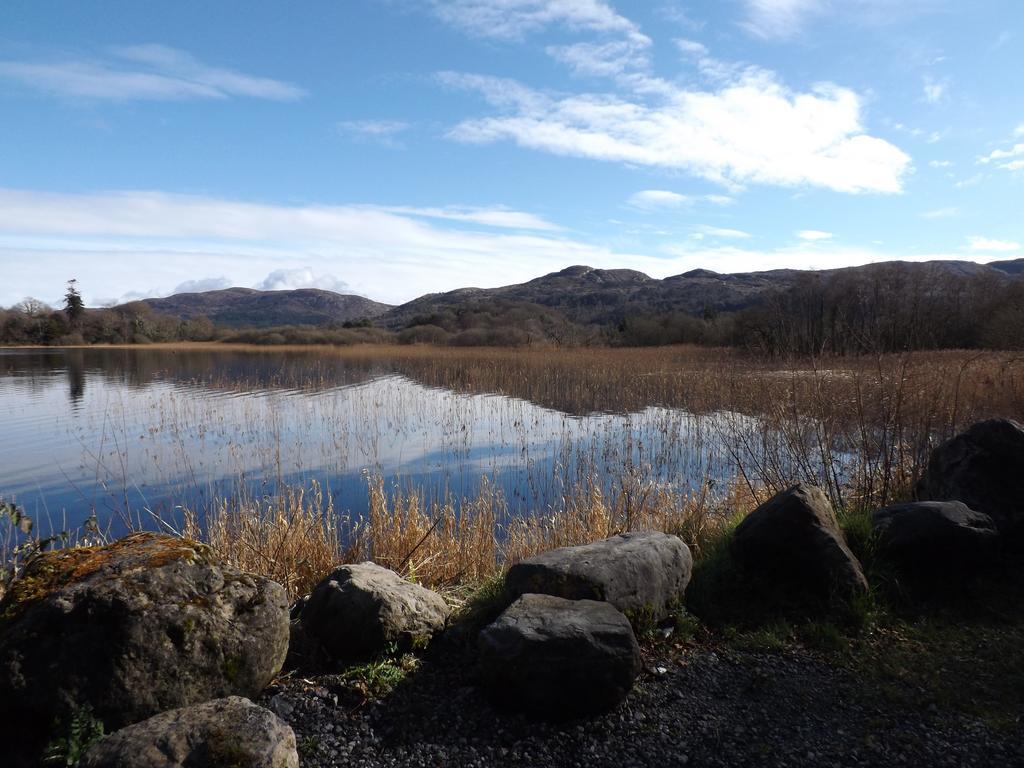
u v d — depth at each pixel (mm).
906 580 4801
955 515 4859
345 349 52344
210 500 9805
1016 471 5410
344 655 3941
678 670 3854
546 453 12672
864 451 7332
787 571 4711
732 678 3773
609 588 4113
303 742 3207
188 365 40438
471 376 25625
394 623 3967
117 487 10758
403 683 3723
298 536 6512
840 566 4527
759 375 13289
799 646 4125
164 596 3275
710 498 8109
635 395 19078
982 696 3553
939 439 7828
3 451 13789
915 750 3123
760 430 9797
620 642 3459
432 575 6332
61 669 3023
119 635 3107
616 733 3283
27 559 4383
